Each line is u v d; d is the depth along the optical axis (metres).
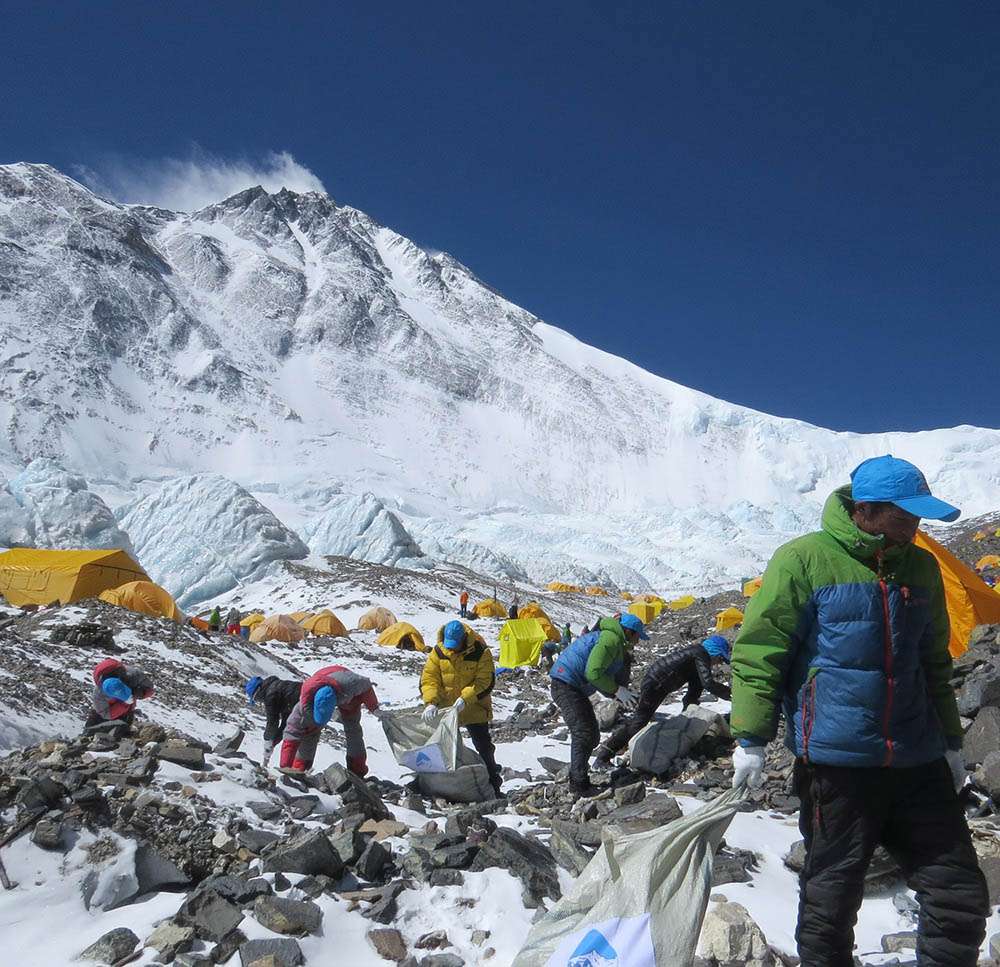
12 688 9.55
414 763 7.82
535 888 4.53
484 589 45.31
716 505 174.50
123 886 4.62
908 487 2.93
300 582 41.00
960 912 2.83
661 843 3.41
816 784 3.05
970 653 9.97
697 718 8.27
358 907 4.41
